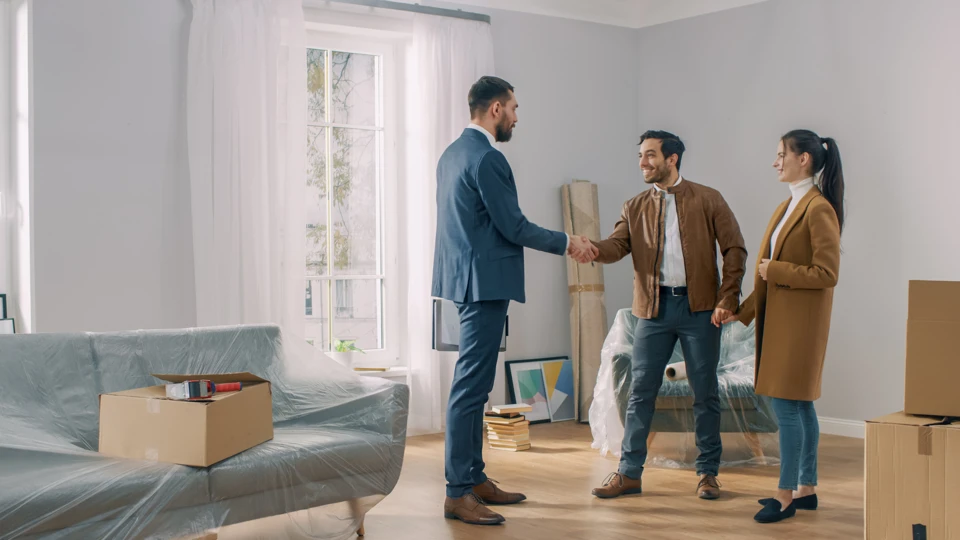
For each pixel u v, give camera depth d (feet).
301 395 10.46
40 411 8.82
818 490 12.22
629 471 12.03
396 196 17.29
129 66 14.11
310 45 16.44
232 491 8.47
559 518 10.87
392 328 17.28
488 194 10.54
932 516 6.97
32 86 13.32
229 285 14.61
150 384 9.73
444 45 16.94
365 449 9.68
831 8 16.62
